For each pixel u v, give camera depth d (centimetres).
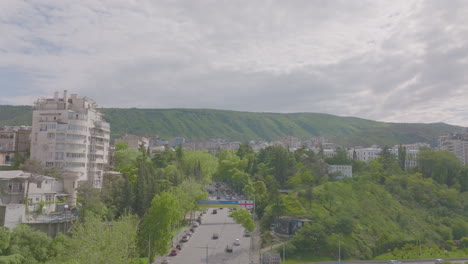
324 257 14425
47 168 14525
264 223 17388
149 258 10981
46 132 15988
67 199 14338
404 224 18675
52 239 10375
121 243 9356
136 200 14612
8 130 19038
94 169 17300
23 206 11000
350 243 15400
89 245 8706
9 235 8862
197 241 15150
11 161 16888
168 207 11669
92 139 17400
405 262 14975
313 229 15088
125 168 19788
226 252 13700
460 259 15800
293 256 14212
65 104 16838
